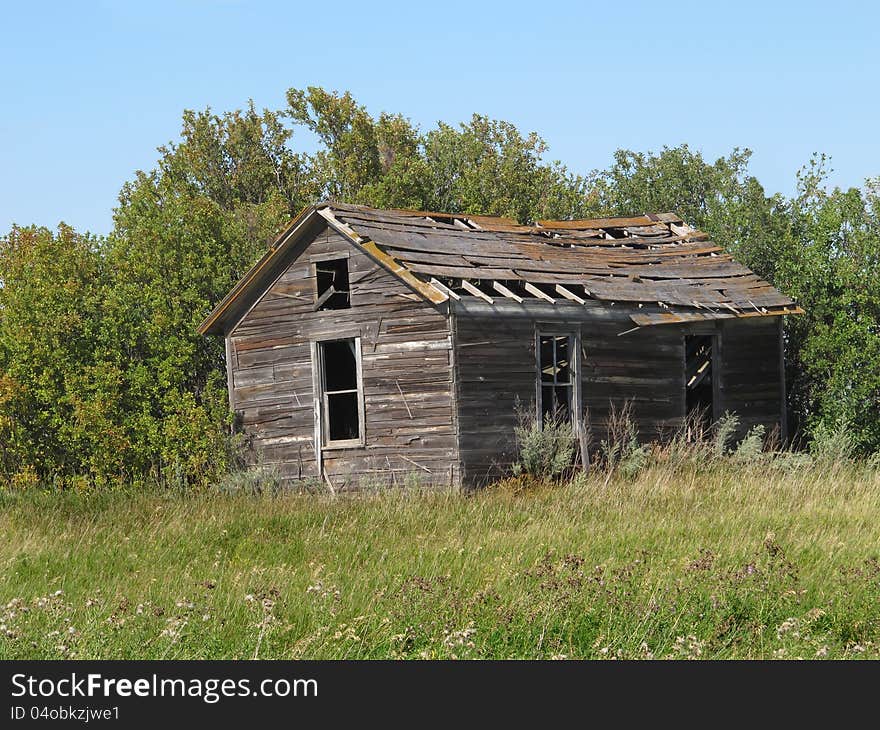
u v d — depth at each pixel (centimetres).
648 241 2989
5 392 2500
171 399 2570
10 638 950
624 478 2130
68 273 2853
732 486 1970
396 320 2253
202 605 1065
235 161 4719
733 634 997
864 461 2461
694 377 2662
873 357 2719
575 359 2364
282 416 2427
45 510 1922
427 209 4434
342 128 4759
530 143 4934
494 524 1661
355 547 1476
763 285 2759
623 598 1046
